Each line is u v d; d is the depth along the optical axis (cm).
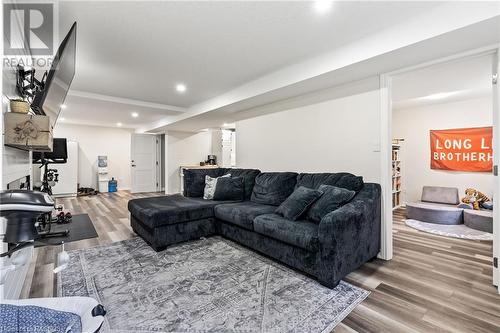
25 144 161
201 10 190
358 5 184
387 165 259
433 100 447
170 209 284
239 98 376
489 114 420
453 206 420
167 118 608
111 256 258
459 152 452
